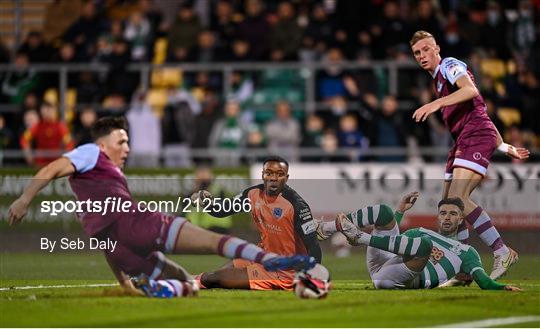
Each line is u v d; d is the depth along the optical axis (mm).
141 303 28203
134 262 30156
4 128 66812
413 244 32781
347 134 64312
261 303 28188
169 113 66688
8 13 84312
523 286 34812
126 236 29906
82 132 65500
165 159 66438
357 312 26594
